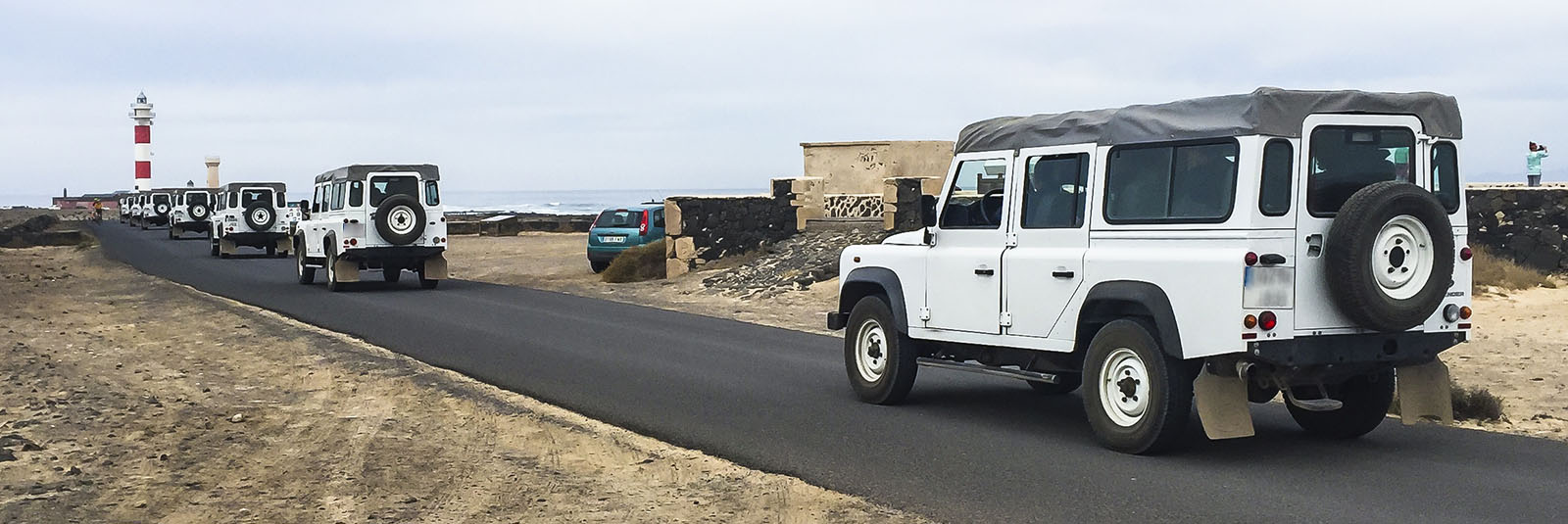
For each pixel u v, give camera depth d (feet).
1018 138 34.12
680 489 27.37
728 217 95.91
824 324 62.85
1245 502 25.27
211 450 31.89
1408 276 28.04
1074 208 32.32
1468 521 23.66
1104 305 31.40
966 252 35.24
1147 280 29.73
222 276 101.30
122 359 50.34
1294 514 24.30
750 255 96.07
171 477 28.68
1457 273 29.78
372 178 84.17
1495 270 68.80
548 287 91.50
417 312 68.13
